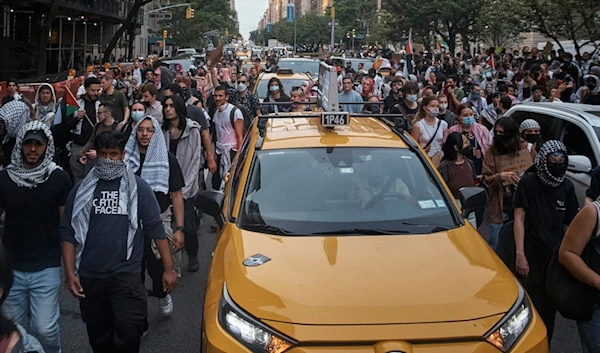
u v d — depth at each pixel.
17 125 7.33
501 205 6.91
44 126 4.61
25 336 2.49
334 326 3.52
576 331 6.10
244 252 4.27
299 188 4.95
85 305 4.60
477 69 24.53
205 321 3.90
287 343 3.50
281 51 70.06
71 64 45.03
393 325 3.53
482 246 4.42
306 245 4.31
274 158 5.24
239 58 43.81
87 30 52.50
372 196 4.90
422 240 4.39
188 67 28.84
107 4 44.06
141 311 4.53
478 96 14.92
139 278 4.56
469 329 3.54
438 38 55.44
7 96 12.84
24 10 37.06
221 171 9.76
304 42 102.75
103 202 4.45
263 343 3.54
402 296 3.71
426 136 8.31
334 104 6.53
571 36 27.39
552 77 17.98
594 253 4.19
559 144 5.02
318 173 5.09
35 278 4.61
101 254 4.43
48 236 4.64
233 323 3.68
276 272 3.97
